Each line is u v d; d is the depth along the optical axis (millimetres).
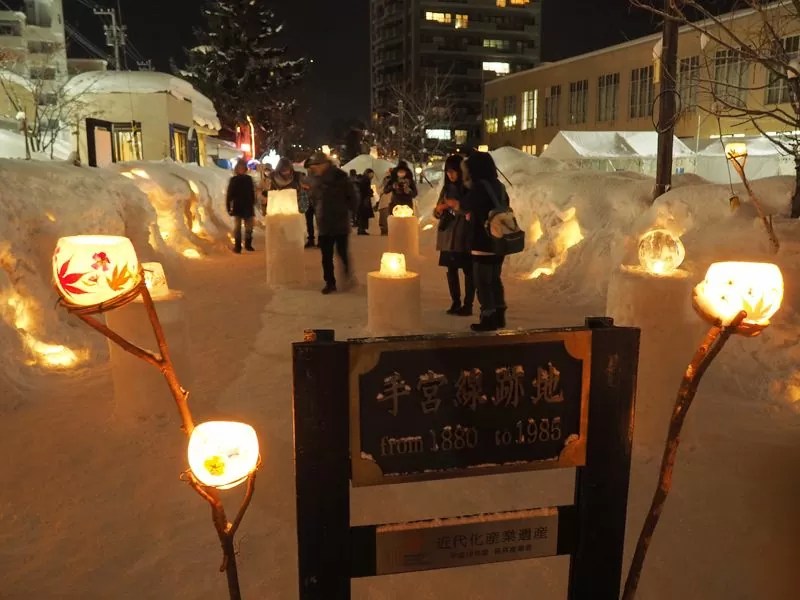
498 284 5969
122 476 3279
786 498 3053
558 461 1888
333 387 1733
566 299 7559
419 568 1866
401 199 11602
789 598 2439
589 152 22938
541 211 9328
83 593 2445
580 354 1848
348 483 1793
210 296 7895
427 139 52125
